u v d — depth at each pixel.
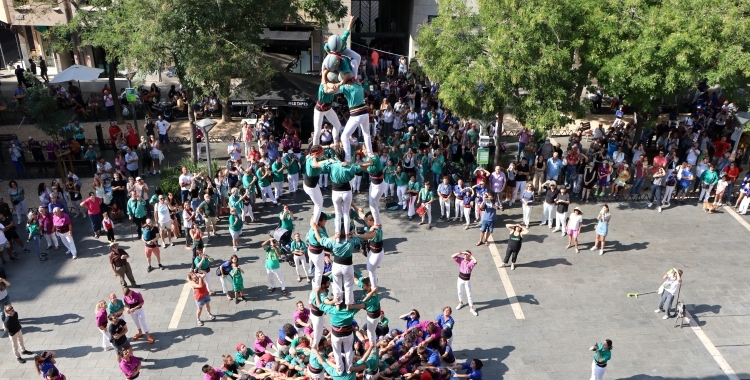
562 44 23.31
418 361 13.15
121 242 21.78
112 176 24.23
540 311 18.23
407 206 24.03
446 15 24.09
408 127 29.48
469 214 22.88
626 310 18.34
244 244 21.62
